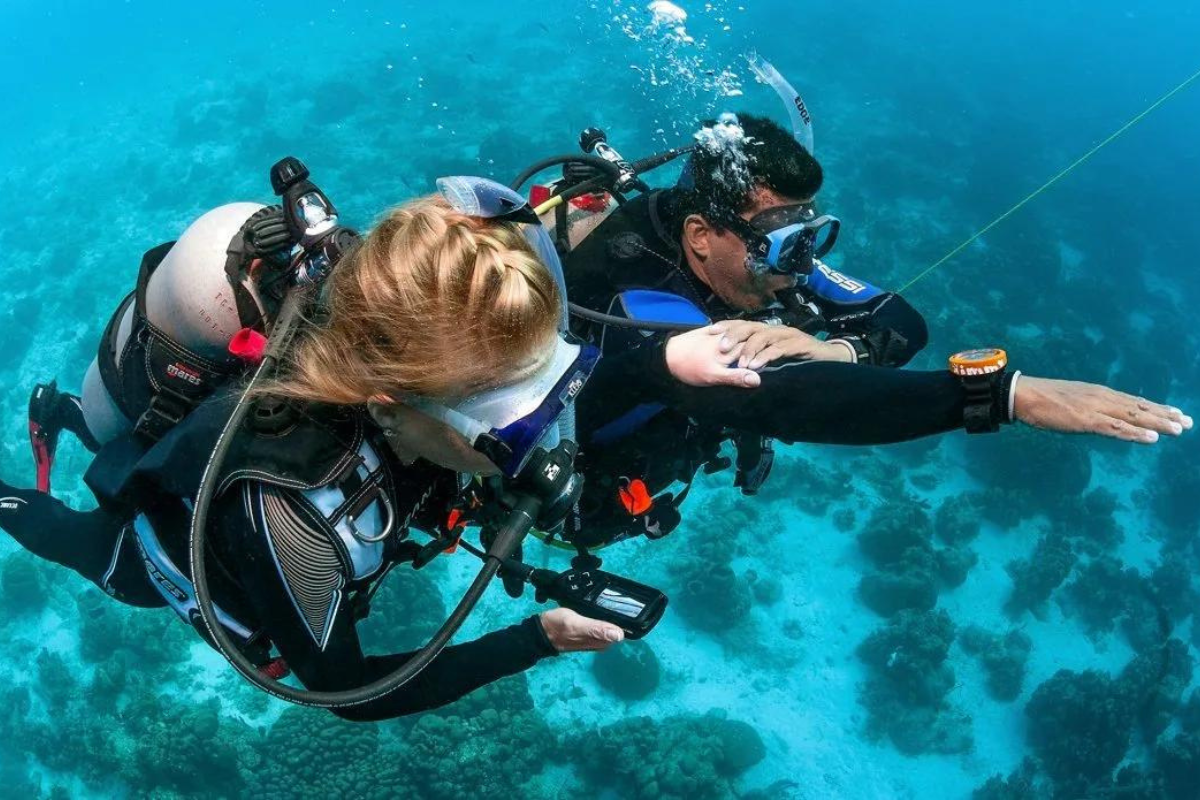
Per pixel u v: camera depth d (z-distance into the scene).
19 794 14.20
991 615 18.44
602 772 14.02
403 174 31.22
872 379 1.52
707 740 14.31
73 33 58.62
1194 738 16.98
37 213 33.22
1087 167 42.06
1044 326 27.05
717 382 1.62
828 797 14.97
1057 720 16.38
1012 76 53.75
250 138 34.31
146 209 31.38
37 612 16.61
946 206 33.09
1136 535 21.28
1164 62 59.94
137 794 13.27
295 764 12.96
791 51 48.84
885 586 17.27
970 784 15.56
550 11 48.81
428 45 45.41
